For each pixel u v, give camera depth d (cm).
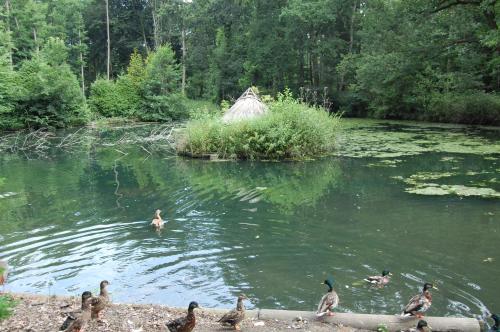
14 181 1973
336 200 1487
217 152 2425
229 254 1030
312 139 2361
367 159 2209
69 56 6481
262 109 2738
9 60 4706
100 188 1783
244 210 1403
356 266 949
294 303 795
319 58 5212
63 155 2748
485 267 928
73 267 973
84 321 629
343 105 4856
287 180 1825
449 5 2870
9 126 3944
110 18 7150
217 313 730
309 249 1052
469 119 3538
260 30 5247
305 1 4800
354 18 4784
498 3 2545
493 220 1225
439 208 1352
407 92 3966
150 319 694
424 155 2247
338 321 693
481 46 3144
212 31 6506
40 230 1248
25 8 5491
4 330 641
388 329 671
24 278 919
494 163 1994
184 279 902
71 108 4303
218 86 5944
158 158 2488
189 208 1442
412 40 3180
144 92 5053
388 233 1149
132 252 1055
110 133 3891
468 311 755
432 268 930
